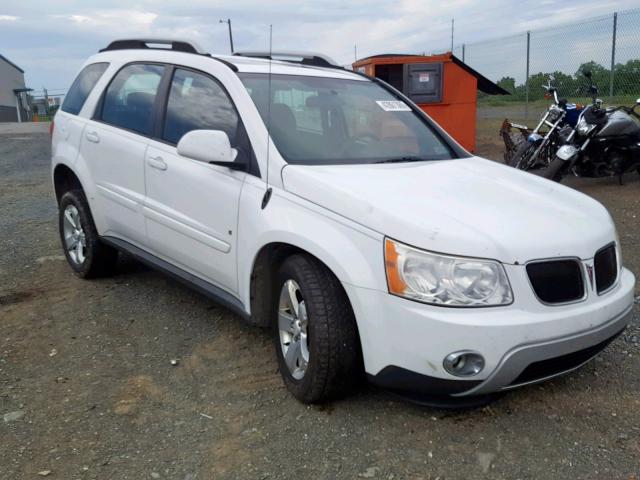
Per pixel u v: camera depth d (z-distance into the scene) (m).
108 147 4.58
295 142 3.56
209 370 3.60
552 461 2.75
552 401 3.22
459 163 3.91
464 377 2.67
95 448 2.86
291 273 3.14
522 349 2.65
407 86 11.87
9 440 2.92
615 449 2.82
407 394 2.88
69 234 5.23
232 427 3.03
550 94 8.75
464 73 11.95
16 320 4.36
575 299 2.83
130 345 3.95
